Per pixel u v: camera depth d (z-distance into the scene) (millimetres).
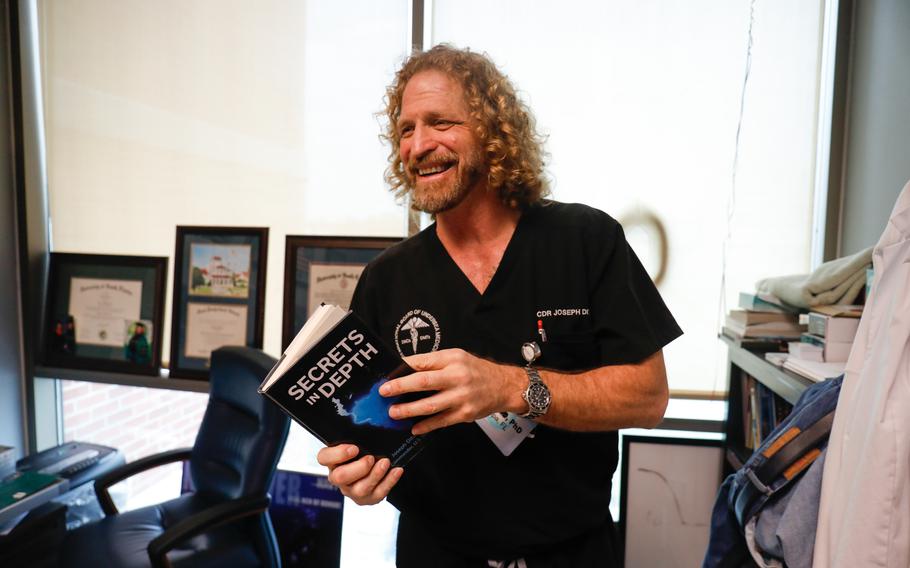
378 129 1944
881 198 1507
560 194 1857
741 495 949
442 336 932
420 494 953
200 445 1806
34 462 1954
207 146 2076
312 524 1981
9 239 2158
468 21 1853
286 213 2049
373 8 1909
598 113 1813
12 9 2068
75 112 2154
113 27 2090
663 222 1822
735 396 1687
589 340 900
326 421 670
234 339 2061
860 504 696
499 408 700
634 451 1869
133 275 2162
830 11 1708
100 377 2172
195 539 1561
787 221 1779
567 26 1805
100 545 1518
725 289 1817
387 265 1005
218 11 2012
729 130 1768
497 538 892
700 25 1748
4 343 2158
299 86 1988
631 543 1872
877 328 745
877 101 1535
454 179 887
